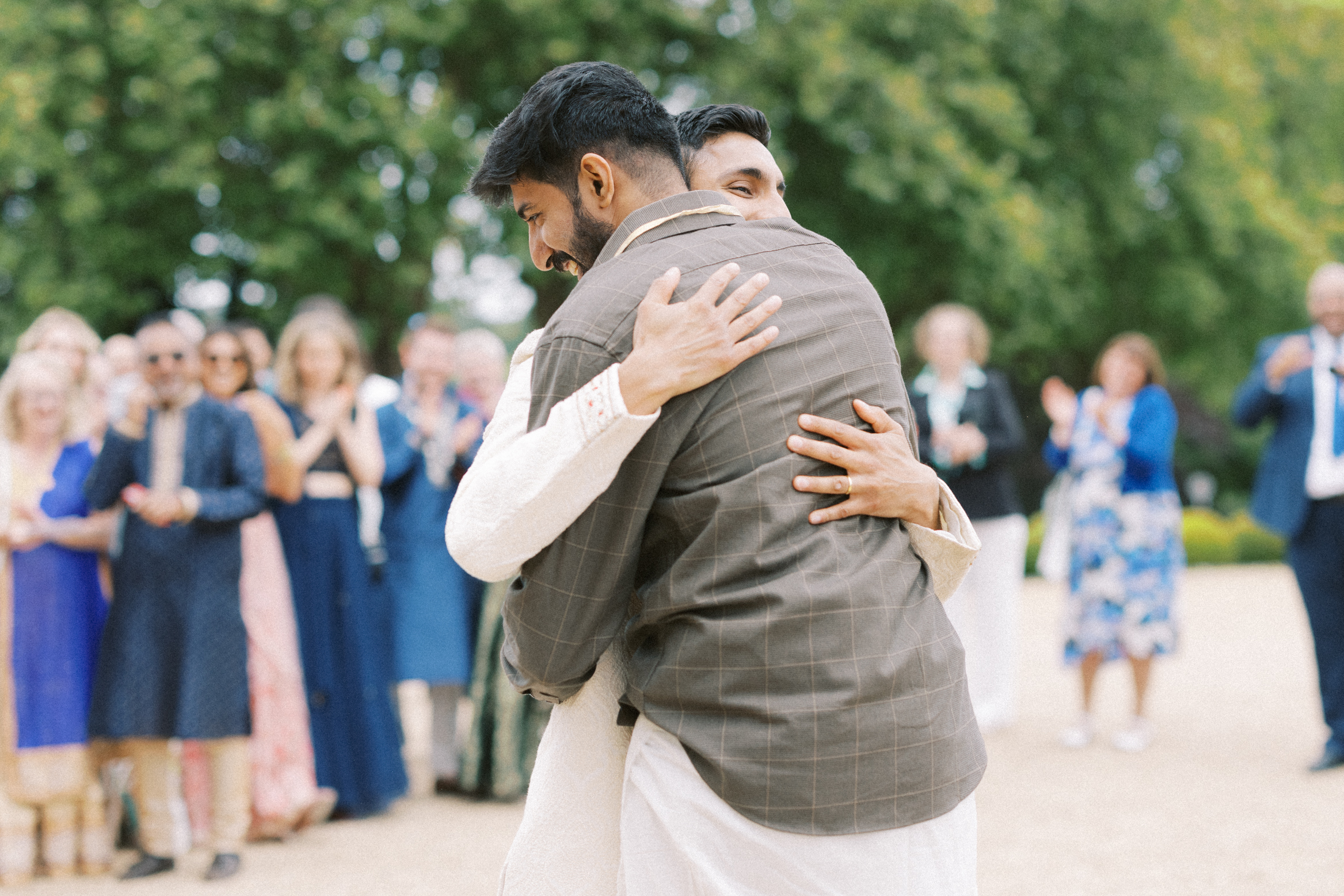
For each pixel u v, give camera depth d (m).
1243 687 7.41
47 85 10.35
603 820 1.80
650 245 1.73
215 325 4.55
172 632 3.99
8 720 4.04
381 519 5.33
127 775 4.61
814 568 1.58
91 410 4.51
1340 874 3.79
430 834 4.59
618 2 11.31
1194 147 16.30
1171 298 16.62
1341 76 20.70
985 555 6.21
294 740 4.58
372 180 10.69
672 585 1.62
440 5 11.15
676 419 1.61
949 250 13.27
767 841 1.56
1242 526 17.81
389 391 5.43
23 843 4.05
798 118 12.30
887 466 1.67
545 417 1.66
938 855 1.62
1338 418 5.32
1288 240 17.16
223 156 11.48
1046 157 14.70
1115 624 5.76
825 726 1.54
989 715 6.25
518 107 1.82
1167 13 15.66
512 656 1.78
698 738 1.59
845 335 1.70
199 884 3.96
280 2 10.65
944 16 12.96
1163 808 4.67
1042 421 20.72
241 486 4.10
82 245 11.13
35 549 4.10
